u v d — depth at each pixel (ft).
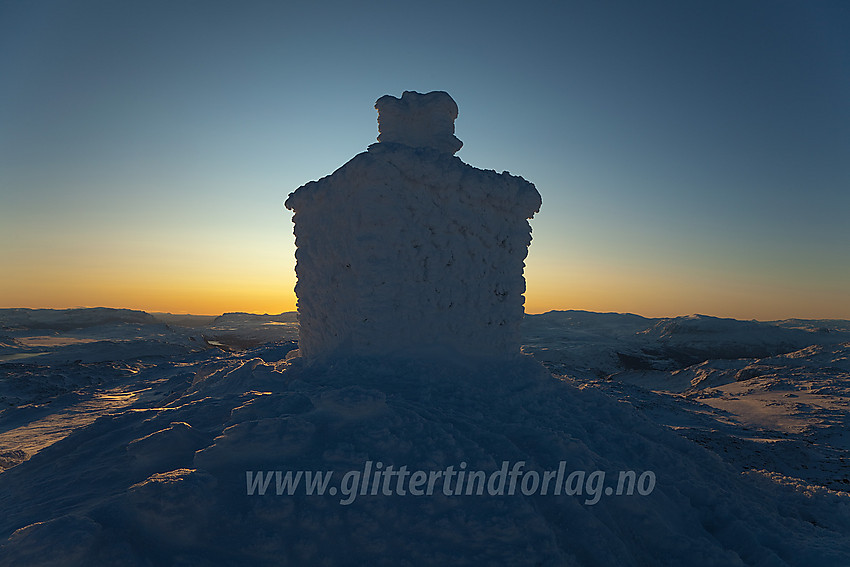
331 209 34.63
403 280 31.40
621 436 25.39
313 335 36.45
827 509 25.76
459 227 33.30
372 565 14.17
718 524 20.57
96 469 18.07
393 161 31.50
